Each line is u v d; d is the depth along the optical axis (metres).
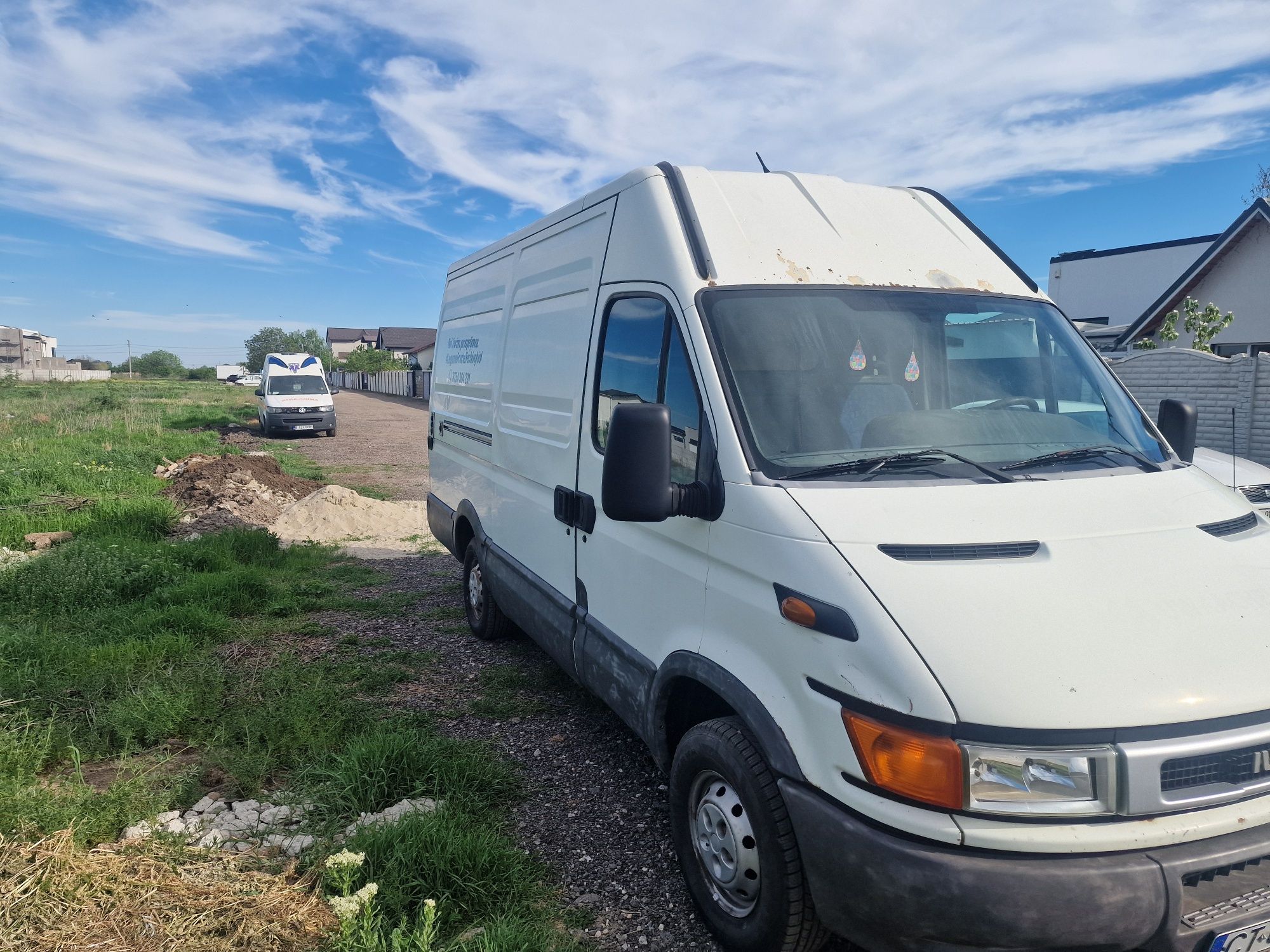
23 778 3.53
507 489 5.21
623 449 2.75
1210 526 2.78
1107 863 2.08
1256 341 18.14
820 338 3.18
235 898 2.80
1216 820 2.14
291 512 10.72
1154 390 13.52
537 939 2.76
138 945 2.57
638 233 3.67
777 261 3.39
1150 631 2.28
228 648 5.81
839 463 2.86
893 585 2.36
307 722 4.34
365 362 77.12
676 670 3.06
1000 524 2.59
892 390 3.16
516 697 5.00
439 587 7.72
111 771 4.02
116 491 12.37
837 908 2.33
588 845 3.45
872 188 4.05
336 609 6.93
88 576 6.73
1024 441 3.14
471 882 3.02
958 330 3.41
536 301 4.88
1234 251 18.34
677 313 3.25
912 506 2.64
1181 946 2.12
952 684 2.16
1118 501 2.79
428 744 4.03
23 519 9.84
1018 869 2.07
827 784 2.35
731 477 2.84
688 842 3.02
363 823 3.37
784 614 2.54
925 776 2.15
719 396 2.97
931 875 2.11
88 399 38.72
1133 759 2.09
